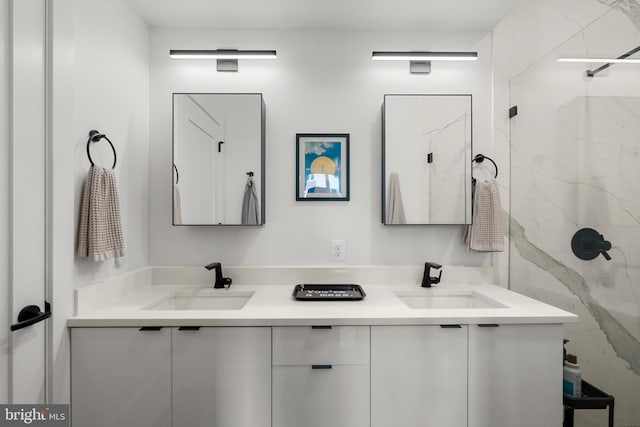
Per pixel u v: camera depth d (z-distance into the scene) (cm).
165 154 165
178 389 109
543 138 156
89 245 112
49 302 100
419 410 111
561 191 150
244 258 166
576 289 145
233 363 110
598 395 121
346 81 168
